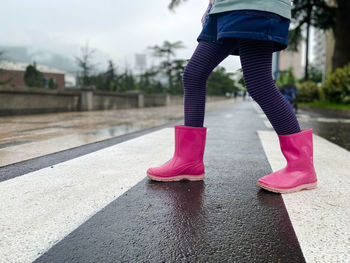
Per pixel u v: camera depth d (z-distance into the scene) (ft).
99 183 5.02
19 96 24.20
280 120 4.76
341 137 12.00
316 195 4.55
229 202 4.24
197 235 3.18
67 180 5.15
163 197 4.42
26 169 6.02
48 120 19.58
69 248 2.86
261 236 3.17
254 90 4.59
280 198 4.42
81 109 33.68
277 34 4.09
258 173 5.99
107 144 9.37
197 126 5.41
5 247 2.85
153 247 2.91
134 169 6.01
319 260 2.68
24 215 3.60
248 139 11.09
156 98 57.82
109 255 2.75
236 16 3.93
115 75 48.42
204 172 5.63
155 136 11.05
